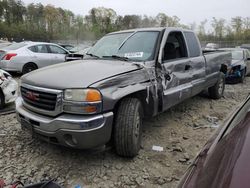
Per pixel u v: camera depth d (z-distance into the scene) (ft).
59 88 10.23
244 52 38.45
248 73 41.19
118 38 15.53
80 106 9.93
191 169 5.57
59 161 11.53
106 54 14.69
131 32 15.48
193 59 16.80
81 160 11.62
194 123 16.55
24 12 208.74
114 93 10.59
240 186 3.72
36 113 11.09
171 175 10.58
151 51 13.55
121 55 14.06
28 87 11.36
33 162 11.42
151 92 12.47
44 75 11.42
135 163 11.41
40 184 8.13
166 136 14.42
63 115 10.21
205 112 19.26
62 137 10.16
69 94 10.05
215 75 21.33
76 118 9.95
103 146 10.81
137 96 12.35
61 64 13.29
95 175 10.50
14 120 16.67
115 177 10.39
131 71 11.63
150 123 16.42
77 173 10.63
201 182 4.55
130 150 11.28
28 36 177.17
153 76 12.75
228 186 3.82
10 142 13.34
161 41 14.02
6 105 20.12
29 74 12.29
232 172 4.06
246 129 5.16
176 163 11.51
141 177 10.40
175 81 14.58
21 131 14.75
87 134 9.87
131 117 11.09
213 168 4.66
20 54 33.83
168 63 14.01
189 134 14.82
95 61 13.39
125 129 10.98
